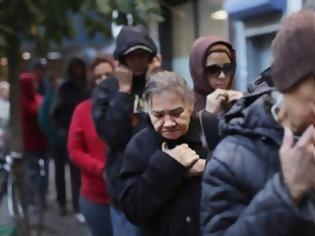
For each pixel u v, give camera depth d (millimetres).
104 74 6027
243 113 2094
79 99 8062
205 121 3062
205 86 3873
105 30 5820
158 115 3059
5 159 6328
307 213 1906
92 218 5141
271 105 2051
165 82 3066
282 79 1913
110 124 4277
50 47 6000
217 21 7754
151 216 2994
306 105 1899
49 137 8609
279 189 1912
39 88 10797
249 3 6309
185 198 2957
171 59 9086
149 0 5160
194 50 3900
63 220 8453
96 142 5148
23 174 6031
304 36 1891
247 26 6684
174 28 9000
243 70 6797
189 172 2949
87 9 5363
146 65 4434
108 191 4379
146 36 4445
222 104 3188
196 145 3096
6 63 5953
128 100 4320
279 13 5973
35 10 5270
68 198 10008
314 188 1918
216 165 2057
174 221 2971
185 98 3062
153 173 2951
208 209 2070
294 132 1968
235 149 2049
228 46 3887
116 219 4305
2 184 6441
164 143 3086
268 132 2014
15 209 5973
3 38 5230
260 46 6676
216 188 2051
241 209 2023
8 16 5297
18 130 5949
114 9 5066
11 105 5895
